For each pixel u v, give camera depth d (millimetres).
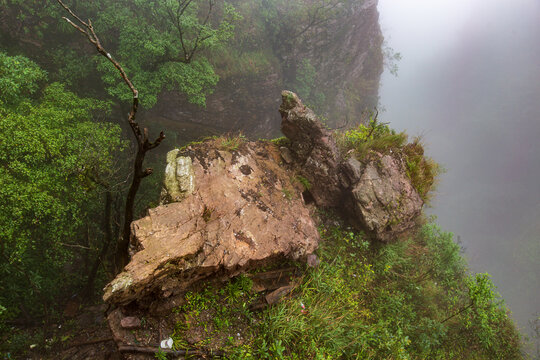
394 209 6863
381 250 7121
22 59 7484
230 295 4633
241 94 18328
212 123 17719
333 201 7266
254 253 4719
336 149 6902
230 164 5789
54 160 6109
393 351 5312
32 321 7051
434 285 7602
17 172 5664
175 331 4148
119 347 3922
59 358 6281
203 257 4238
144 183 10172
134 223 4312
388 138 7688
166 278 4027
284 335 4562
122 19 10844
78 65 11766
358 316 5828
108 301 3717
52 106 7297
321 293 5520
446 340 6703
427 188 7895
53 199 5848
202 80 11961
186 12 12078
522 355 7461
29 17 11406
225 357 4129
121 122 13680
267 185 5941
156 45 10383
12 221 5273
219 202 5055
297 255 5375
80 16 11781
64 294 7867
